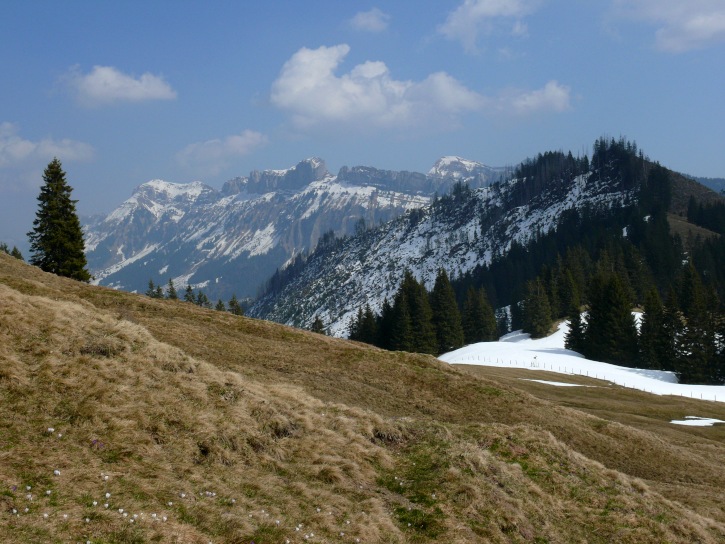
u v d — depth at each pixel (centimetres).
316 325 15688
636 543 2184
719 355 10031
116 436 1711
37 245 7206
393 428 2491
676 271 16925
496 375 6969
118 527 1341
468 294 14688
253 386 2439
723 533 2548
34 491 1362
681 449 4166
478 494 2077
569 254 16875
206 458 1816
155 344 2367
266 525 1564
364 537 1677
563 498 2381
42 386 1802
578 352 11725
